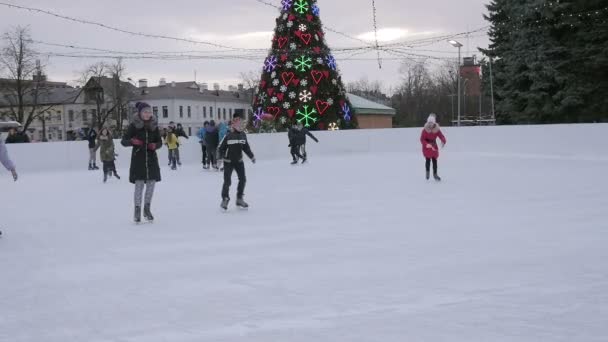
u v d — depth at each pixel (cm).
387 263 561
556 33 3055
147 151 855
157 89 8244
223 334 381
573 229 714
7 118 5494
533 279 490
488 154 2302
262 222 839
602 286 466
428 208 927
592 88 2969
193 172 1909
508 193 1091
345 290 473
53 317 429
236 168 972
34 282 529
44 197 1257
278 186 1332
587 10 2889
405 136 2662
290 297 459
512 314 403
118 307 448
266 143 2533
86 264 595
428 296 450
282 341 365
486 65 3847
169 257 619
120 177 1794
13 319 427
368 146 2702
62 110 7825
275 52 2802
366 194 1137
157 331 392
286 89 2811
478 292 457
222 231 773
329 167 1870
